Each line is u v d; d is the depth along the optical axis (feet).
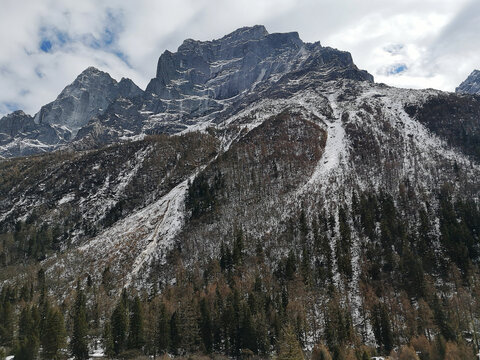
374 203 567.59
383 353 346.54
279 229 563.48
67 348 407.85
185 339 388.37
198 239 604.90
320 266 477.77
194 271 527.81
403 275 439.63
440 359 301.63
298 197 638.12
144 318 417.90
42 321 420.77
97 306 472.44
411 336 350.64
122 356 380.99
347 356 323.78
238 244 528.22
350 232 519.60
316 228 535.19
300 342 365.61
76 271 588.09
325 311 400.06
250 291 441.27
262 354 367.04
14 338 407.23
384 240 497.05
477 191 587.27
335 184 653.71
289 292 434.30
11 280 595.88
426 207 552.82
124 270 580.71
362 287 431.84
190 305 408.87
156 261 586.86
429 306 378.94
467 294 394.73
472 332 347.36
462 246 452.35
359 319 396.37
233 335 387.14
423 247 476.13
